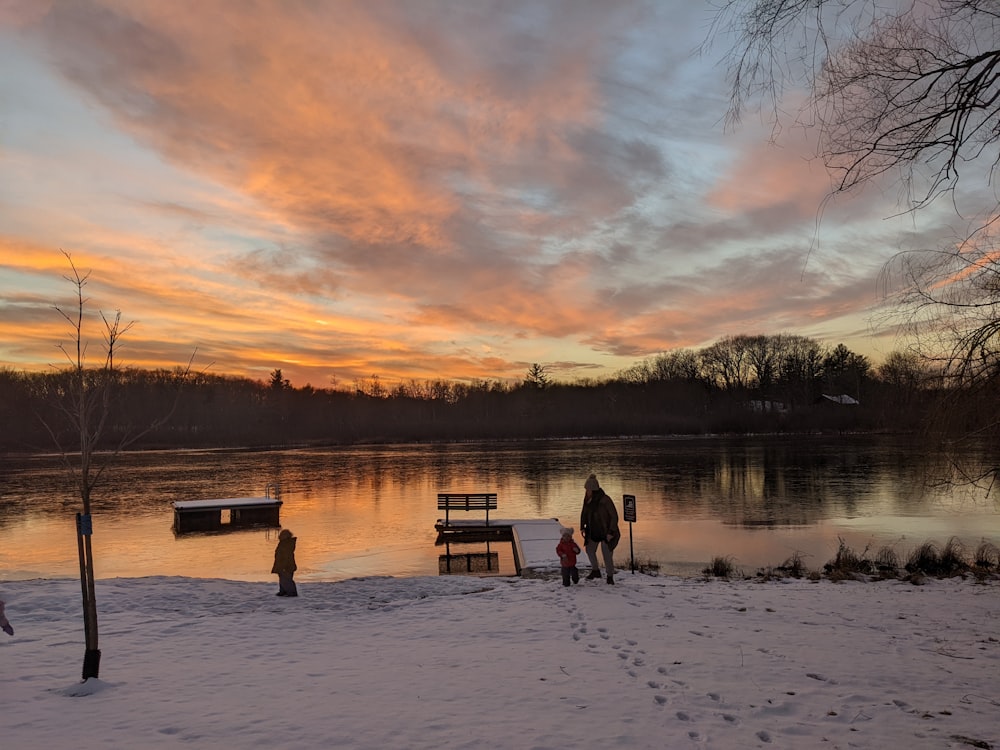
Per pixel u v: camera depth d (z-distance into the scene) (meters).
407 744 5.18
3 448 83.56
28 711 6.04
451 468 60.16
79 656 8.30
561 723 5.62
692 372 144.75
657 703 6.13
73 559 22.14
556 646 8.41
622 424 121.38
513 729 5.49
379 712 5.95
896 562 18.12
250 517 31.67
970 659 7.62
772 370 133.75
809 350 125.31
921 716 5.79
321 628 10.15
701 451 73.69
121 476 55.31
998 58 6.07
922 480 12.09
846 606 10.98
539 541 22.86
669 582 14.10
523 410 155.75
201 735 5.39
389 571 20.33
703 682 6.72
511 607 11.25
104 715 5.92
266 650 8.61
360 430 137.62
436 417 159.75
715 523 27.61
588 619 9.93
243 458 79.50
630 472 51.91
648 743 5.18
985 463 10.73
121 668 7.66
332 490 44.03
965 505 32.16
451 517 31.83
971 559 18.81
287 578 13.92
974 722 5.64
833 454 64.69
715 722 5.63
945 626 9.43
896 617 10.05
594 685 6.68
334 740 5.27
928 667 7.29
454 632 9.50
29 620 10.86
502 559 22.38
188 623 10.60
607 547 13.41
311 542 25.67
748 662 7.46
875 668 7.24
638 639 8.60
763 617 10.02
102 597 12.99
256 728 5.55
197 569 20.56
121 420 108.81
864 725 5.57
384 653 8.32
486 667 7.46
